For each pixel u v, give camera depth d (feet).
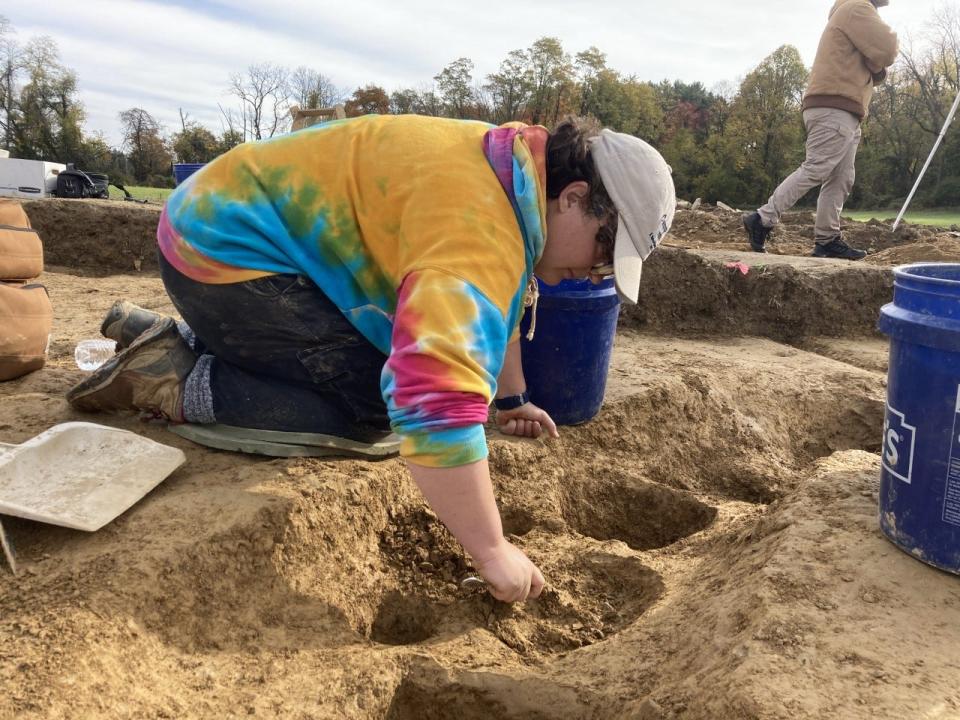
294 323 7.00
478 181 5.35
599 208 5.48
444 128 5.90
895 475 6.14
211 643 5.86
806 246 33.01
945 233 34.50
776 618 5.50
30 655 4.95
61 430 7.26
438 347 4.83
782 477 10.52
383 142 5.98
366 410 7.83
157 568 5.87
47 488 6.67
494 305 5.10
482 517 5.16
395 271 5.90
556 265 5.92
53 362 10.98
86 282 20.88
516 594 5.46
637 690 5.60
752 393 12.65
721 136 144.46
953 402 5.53
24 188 45.68
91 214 24.43
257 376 7.80
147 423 8.34
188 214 6.68
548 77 151.12
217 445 7.87
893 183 132.87
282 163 6.42
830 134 21.72
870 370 15.81
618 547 8.09
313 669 5.84
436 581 7.43
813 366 14.52
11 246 9.48
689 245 32.07
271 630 6.18
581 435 10.28
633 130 157.17
